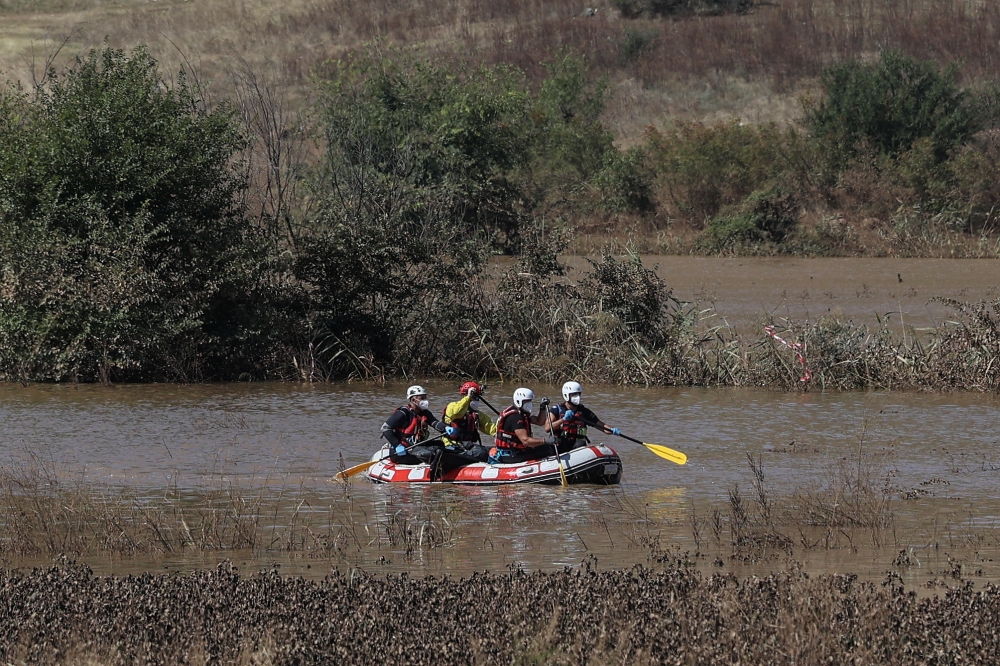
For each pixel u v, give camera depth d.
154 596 18.59
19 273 52.69
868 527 26.25
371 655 16.08
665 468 34.72
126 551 24.47
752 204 92.06
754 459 35.66
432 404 47.44
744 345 56.41
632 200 102.44
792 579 19.33
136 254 52.72
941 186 99.06
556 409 34.75
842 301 69.12
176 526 26.75
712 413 44.38
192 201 55.69
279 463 36.00
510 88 96.44
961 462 34.91
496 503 30.09
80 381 53.88
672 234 96.56
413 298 56.59
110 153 54.47
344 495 31.25
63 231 53.66
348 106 87.19
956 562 22.59
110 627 17.25
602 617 17.23
